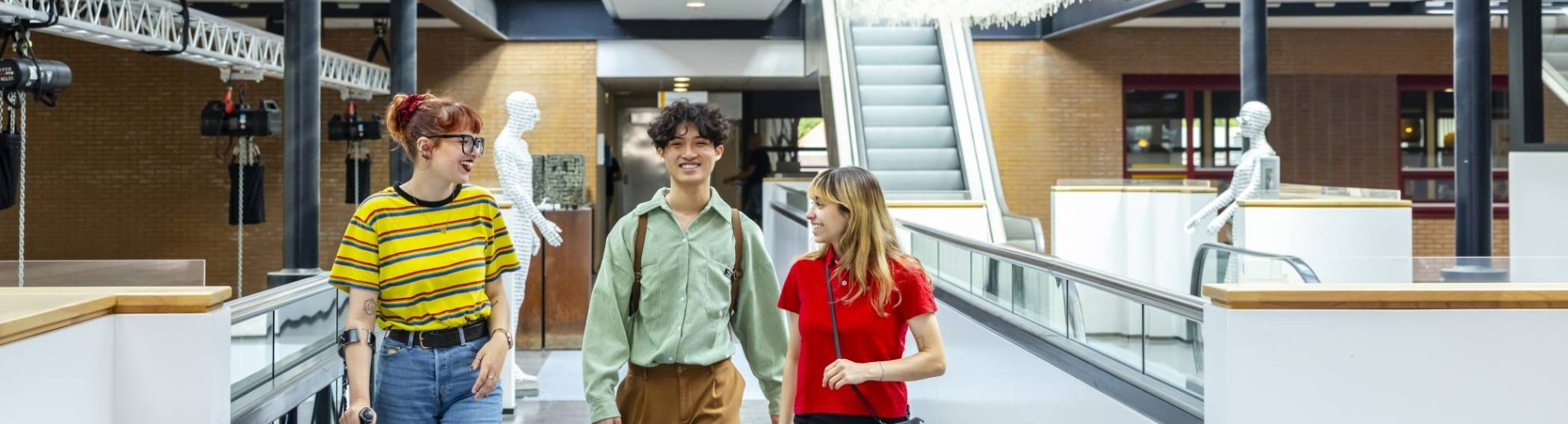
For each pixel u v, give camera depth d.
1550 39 7.99
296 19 8.04
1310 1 13.82
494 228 2.96
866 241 2.84
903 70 13.05
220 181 14.91
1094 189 11.14
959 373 5.25
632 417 3.14
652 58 14.73
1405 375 2.45
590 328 3.08
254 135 10.41
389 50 14.52
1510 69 8.05
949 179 11.75
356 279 2.79
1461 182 8.06
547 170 13.89
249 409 3.29
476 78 14.62
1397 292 2.45
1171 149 15.34
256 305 3.56
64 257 14.88
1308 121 15.41
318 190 8.13
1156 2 12.04
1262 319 2.44
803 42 14.88
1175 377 3.04
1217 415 2.52
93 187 14.86
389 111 2.84
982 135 11.99
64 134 14.82
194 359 2.78
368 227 2.81
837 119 11.77
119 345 2.78
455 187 2.91
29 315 2.34
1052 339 3.89
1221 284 2.52
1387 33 15.41
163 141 14.85
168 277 3.64
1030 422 4.07
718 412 3.09
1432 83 15.48
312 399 4.11
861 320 2.85
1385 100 15.45
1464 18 8.05
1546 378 2.47
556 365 9.24
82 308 2.57
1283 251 8.73
